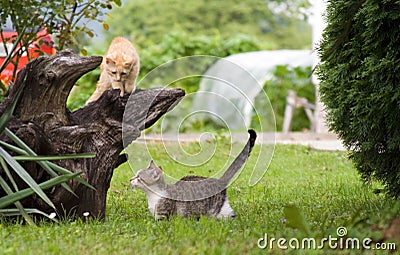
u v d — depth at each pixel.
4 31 11.89
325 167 13.77
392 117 7.75
